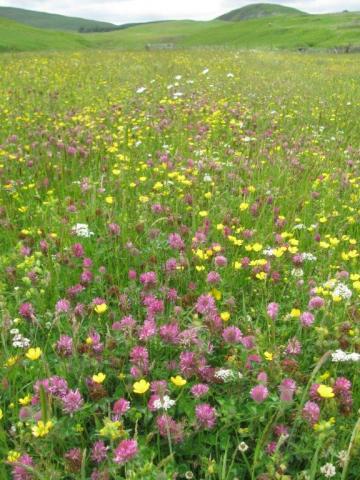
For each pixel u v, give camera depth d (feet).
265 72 63.00
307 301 13.82
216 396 10.62
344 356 10.49
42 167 23.41
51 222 17.83
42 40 210.59
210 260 15.65
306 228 17.90
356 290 13.73
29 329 12.64
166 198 20.40
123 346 11.60
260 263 14.42
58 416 10.13
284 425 9.81
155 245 15.98
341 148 30.04
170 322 12.06
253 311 13.20
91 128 30.81
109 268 15.30
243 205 18.43
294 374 10.66
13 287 14.32
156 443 9.61
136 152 27.04
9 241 17.08
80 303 13.07
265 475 8.50
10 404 10.09
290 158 26.03
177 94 40.78
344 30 200.75
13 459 8.66
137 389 9.22
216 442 9.32
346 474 8.69
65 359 11.10
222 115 36.70
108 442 9.75
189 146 28.30
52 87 47.11
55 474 8.30
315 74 63.10
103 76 55.52
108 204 19.49
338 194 21.98
